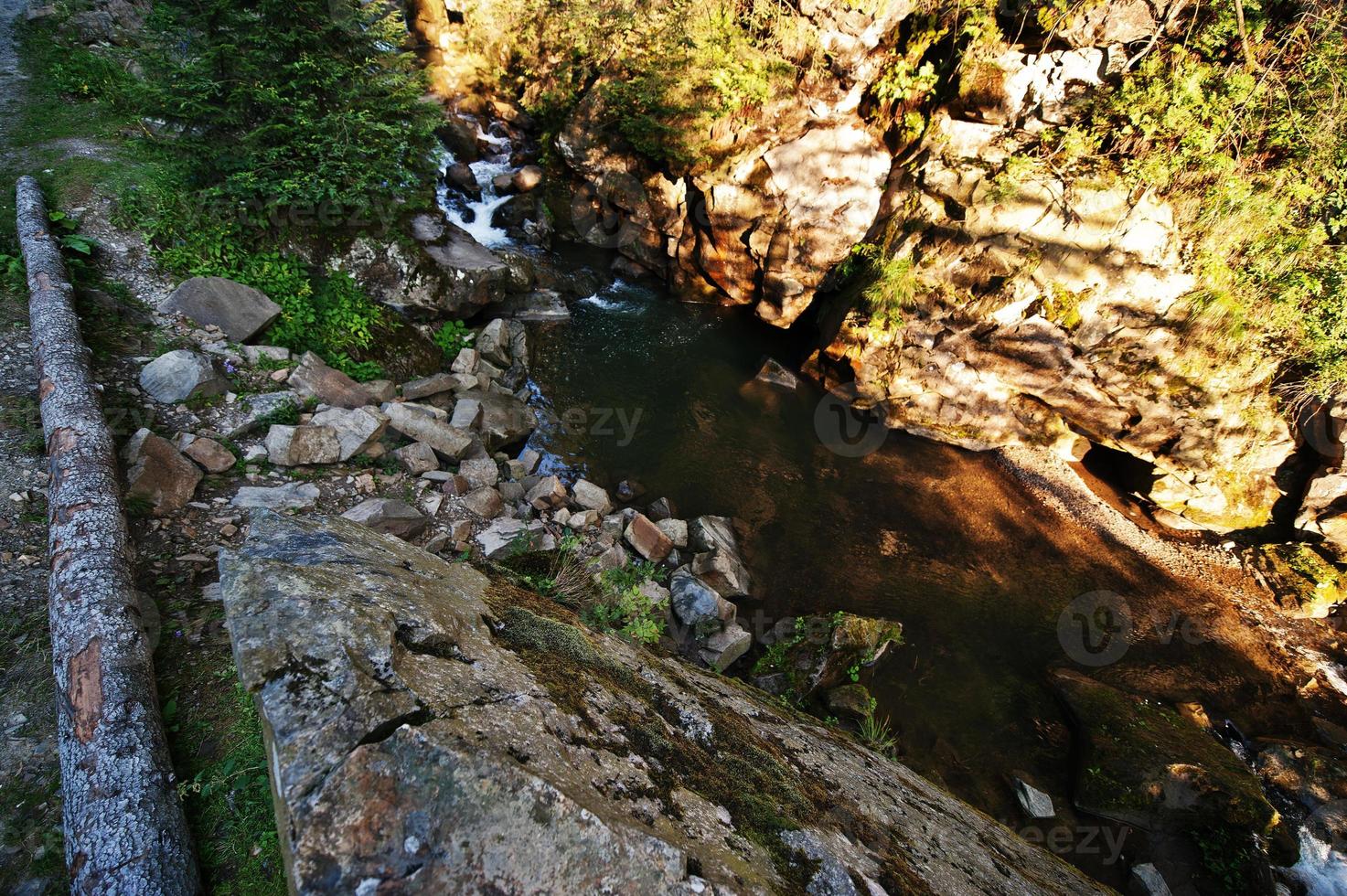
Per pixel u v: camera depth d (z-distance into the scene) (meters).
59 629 3.29
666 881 1.71
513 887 1.58
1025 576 7.51
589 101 11.11
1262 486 8.27
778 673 5.81
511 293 9.89
